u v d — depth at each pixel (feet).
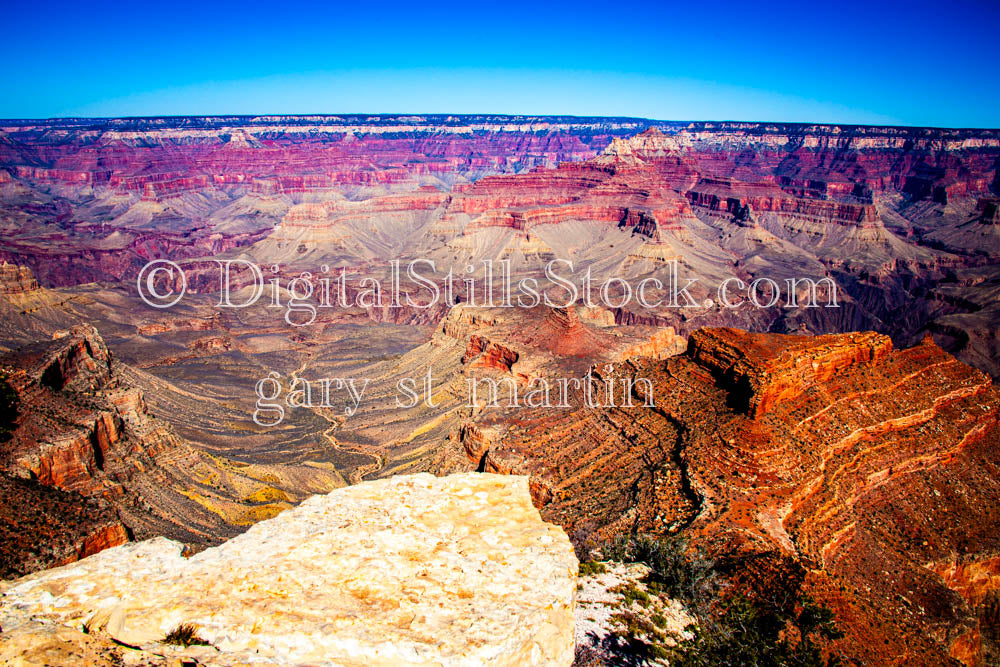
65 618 51.42
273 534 64.80
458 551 65.31
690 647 101.09
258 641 50.62
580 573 121.39
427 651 51.60
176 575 57.16
